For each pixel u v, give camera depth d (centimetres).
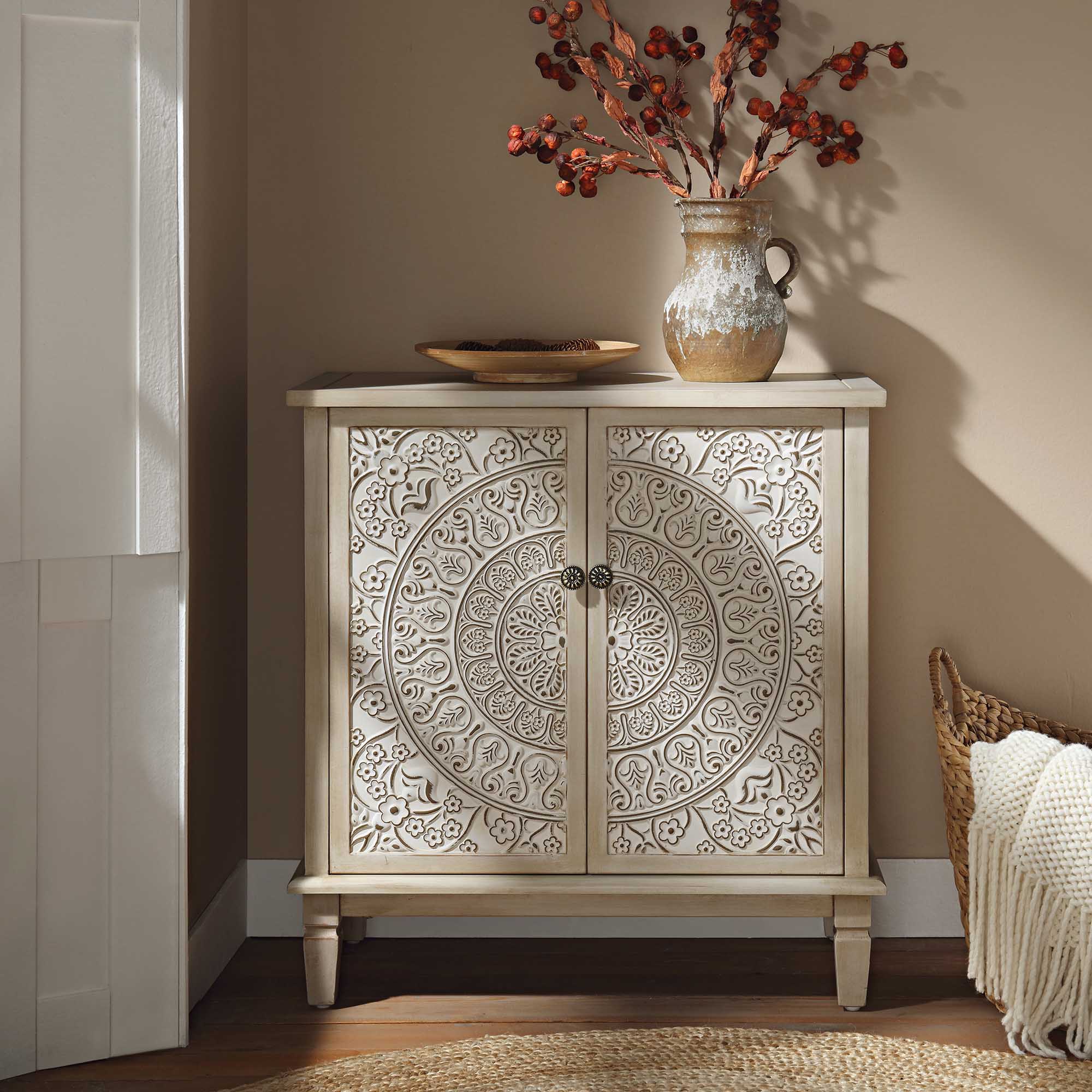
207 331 222
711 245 218
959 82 241
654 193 245
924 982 228
